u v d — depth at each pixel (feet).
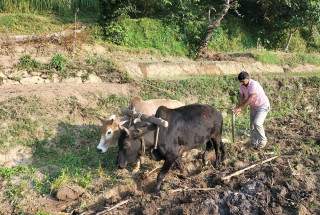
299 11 51.01
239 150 24.13
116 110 28.22
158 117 19.07
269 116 32.17
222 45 50.93
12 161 22.44
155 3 50.06
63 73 31.01
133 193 19.69
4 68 29.37
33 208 18.43
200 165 23.02
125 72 32.35
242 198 17.88
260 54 43.57
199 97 32.71
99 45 40.19
